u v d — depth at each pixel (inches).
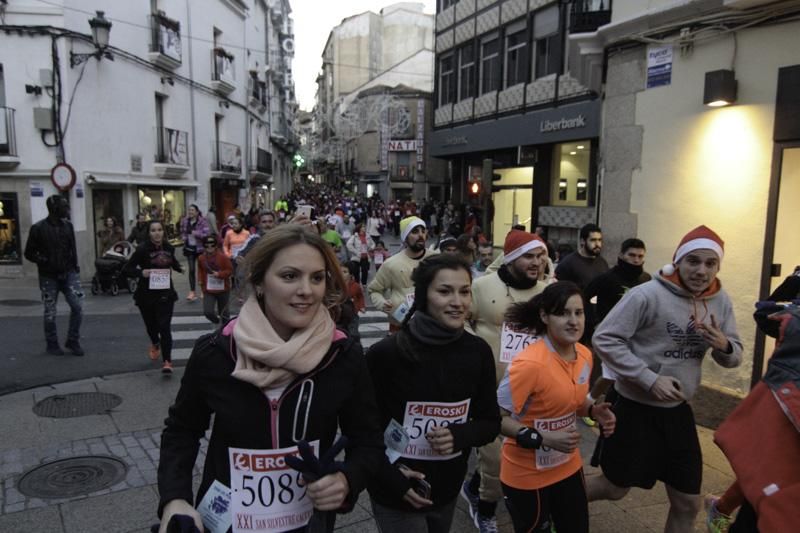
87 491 149.7
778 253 187.2
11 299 442.6
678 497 119.4
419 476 90.1
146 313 255.1
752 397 76.2
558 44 626.5
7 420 197.5
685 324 120.0
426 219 1097.4
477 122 788.0
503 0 721.0
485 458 128.3
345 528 134.6
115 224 544.7
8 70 515.5
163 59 672.4
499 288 148.8
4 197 526.3
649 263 227.3
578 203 642.8
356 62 2507.4
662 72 218.2
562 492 111.0
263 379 67.4
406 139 1553.9
